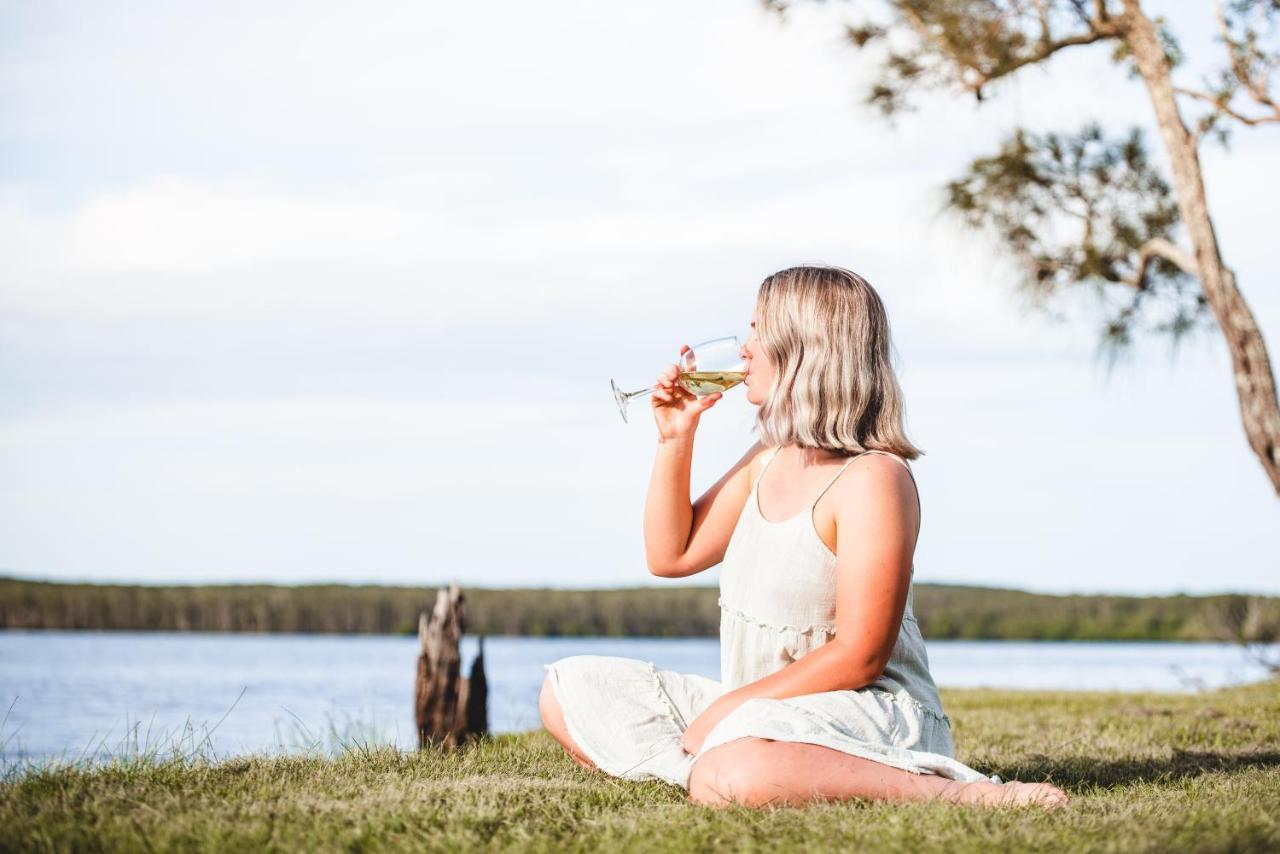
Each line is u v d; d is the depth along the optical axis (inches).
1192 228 386.9
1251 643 505.7
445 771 137.3
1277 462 377.1
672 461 133.3
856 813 105.0
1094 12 372.5
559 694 136.8
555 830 104.0
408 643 1982.0
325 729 215.0
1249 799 118.7
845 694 115.7
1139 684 929.5
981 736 232.2
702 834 97.3
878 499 115.6
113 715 526.9
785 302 121.7
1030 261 413.4
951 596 2456.9
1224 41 379.9
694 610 2101.4
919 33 363.3
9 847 94.6
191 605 2308.1
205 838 96.4
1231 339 384.5
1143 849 92.5
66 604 2277.3
